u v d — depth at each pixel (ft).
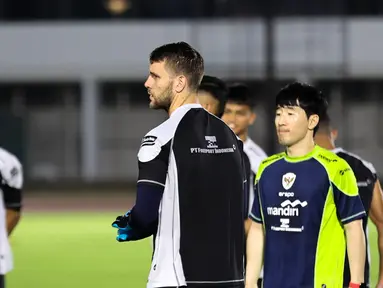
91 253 80.38
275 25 189.88
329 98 193.77
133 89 199.21
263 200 29.58
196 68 27.04
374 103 193.77
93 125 195.62
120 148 197.88
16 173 36.06
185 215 26.22
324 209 28.73
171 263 26.08
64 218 120.47
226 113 37.35
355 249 28.73
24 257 77.97
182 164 26.14
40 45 195.83
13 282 63.31
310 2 198.39
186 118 26.63
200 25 192.13
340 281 28.99
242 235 27.84
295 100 28.99
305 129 29.12
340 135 193.77
